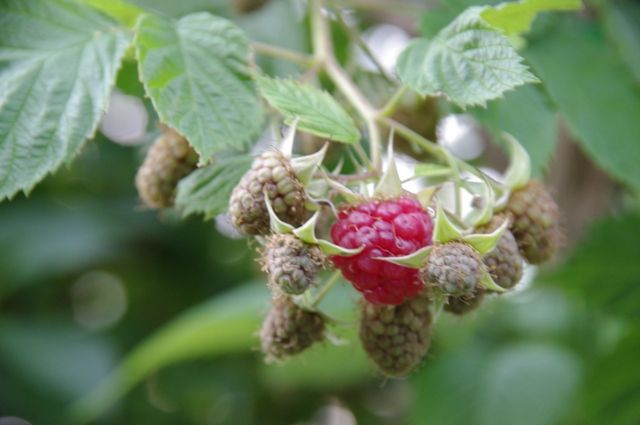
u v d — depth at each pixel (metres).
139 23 0.32
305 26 0.41
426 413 0.47
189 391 0.54
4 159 0.32
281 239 0.28
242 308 0.42
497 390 0.46
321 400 0.57
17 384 0.50
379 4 0.39
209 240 0.54
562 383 0.46
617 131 0.37
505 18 0.32
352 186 0.30
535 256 0.31
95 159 0.52
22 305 0.53
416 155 0.36
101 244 0.51
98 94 0.33
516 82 0.30
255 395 0.56
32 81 0.33
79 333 0.52
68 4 0.34
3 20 0.33
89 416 0.49
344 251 0.28
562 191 0.45
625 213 0.43
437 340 0.46
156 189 0.33
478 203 0.31
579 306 0.45
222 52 0.32
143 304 0.54
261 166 0.29
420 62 0.31
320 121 0.30
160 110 0.31
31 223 0.51
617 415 0.45
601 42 0.38
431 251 0.28
